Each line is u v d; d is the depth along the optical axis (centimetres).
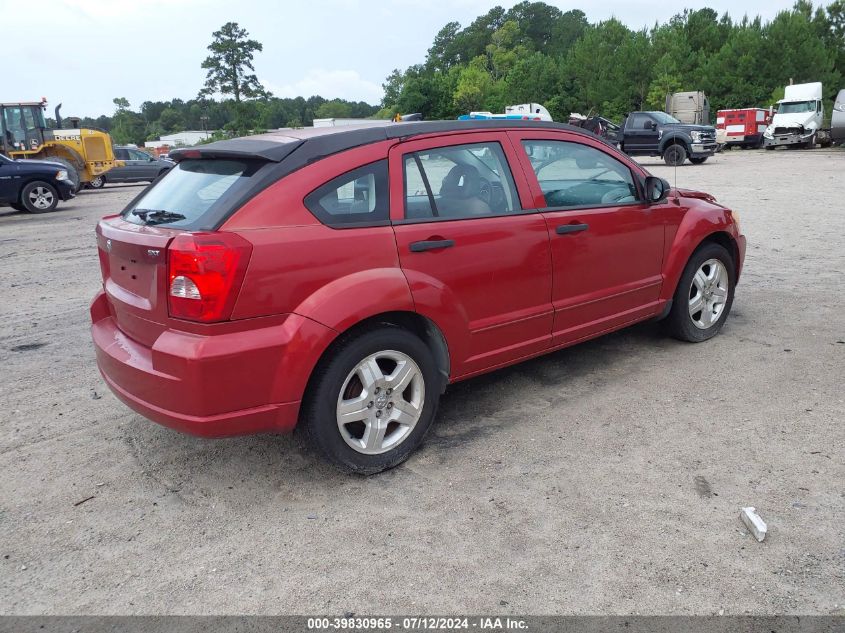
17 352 562
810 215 1122
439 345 366
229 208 301
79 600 263
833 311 588
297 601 257
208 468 362
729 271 529
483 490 328
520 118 418
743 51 5175
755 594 250
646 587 256
